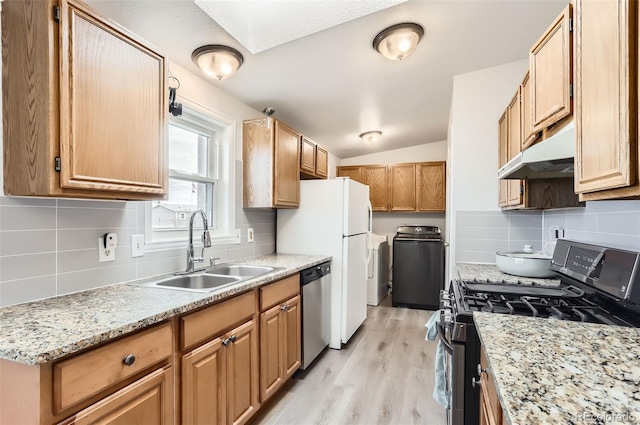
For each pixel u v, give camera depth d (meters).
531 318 1.08
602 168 0.88
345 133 4.02
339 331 2.89
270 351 1.96
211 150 2.49
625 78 0.76
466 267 2.40
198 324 1.39
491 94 2.60
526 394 0.59
